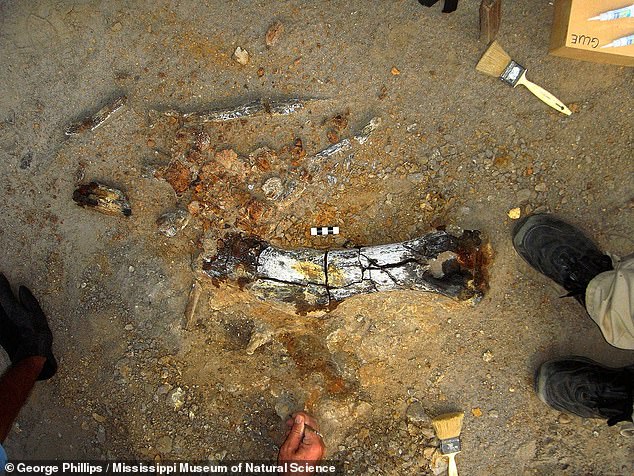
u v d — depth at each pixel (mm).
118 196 948
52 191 977
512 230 921
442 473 949
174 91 946
